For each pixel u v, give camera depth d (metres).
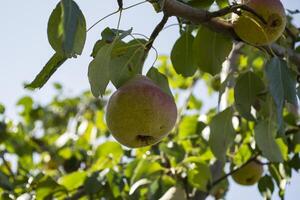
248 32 2.98
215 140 3.56
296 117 4.31
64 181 4.27
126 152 4.75
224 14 2.88
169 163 4.41
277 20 2.95
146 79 2.80
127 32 2.67
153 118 2.67
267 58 3.06
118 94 2.71
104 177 4.35
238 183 4.51
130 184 4.28
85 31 2.48
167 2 2.76
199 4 3.14
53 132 7.79
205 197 4.28
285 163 4.23
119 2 2.60
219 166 4.40
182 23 3.23
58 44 2.50
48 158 5.94
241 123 4.55
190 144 4.73
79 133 5.77
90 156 5.41
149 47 2.91
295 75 3.41
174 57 3.34
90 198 4.35
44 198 4.22
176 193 4.07
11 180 4.69
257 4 2.94
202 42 3.27
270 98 3.41
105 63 2.66
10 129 6.26
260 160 4.68
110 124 2.72
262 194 4.43
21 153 6.03
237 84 3.45
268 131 3.45
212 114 5.14
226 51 3.27
